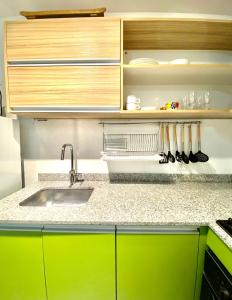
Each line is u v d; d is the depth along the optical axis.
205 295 0.90
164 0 1.31
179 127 1.54
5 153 1.31
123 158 1.40
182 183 1.55
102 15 1.18
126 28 1.22
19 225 0.97
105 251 0.96
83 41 1.14
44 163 1.60
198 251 0.95
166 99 1.52
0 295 1.00
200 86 1.51
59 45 1.15
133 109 1.22
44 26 1.14
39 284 0.99
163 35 1.30
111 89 1.16
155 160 1.49
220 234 0.80
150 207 1.07
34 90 1.18
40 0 1.31
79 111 1.20
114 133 1.56
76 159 1.59
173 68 1.17
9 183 1.36
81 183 1.54
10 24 1.15
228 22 1.15
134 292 0.98
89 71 1.16
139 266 0.96
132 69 1.19
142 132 1.55
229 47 1.45
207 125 1.54
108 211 1.02
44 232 0.95
